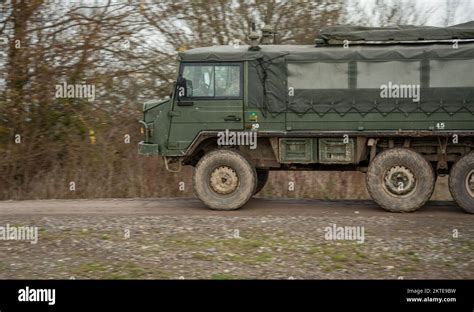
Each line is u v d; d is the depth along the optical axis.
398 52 11.18
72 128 16.03
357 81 11.28
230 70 11.62
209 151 12.10
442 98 11.10
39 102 15.89
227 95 11.63
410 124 11.21
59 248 8.95
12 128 15.67
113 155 15.74
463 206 11.25
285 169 12.11
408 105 11.18
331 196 14.48
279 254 8.53
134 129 16.53
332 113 11.38
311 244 8.97
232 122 11.62
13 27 16.08
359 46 11.52
